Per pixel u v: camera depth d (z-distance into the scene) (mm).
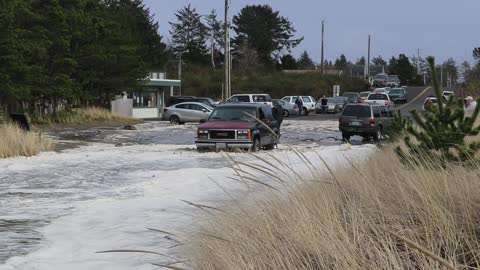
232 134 27797
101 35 54000
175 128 50969
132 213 12977
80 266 8898
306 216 6879
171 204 13898
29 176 20078
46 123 49562
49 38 48000
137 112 70188
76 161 24766
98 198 15445
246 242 6984
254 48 156125
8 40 40188
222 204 10844
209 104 64188
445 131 9367
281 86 117750
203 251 7688
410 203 7145
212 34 154625
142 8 125500
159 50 90688
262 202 8656
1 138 26578
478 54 58000
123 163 24078
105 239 10547
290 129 49969
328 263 5910
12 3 42219
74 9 53406
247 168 18688
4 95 42156
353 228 6332
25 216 13000
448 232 6070
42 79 46219
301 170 13758
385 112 38969
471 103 16344
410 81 186125
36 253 9773
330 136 41938
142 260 8961
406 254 5766
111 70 59594
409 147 10047
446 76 141500
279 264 6176
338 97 89188
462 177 7594
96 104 61500
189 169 20797
